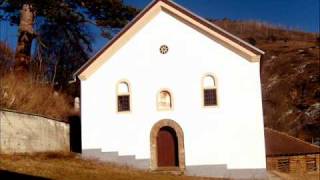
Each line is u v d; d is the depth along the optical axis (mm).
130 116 30234
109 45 30906
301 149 42094
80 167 25969
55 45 43562
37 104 30641
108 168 27406
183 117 29703
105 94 30656
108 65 30922
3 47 37938
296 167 41375
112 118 30391
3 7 36000
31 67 36781
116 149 30047
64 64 43812
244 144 28828
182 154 29281
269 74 88312
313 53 94625
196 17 30094
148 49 30688
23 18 35969
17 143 26891
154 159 29578
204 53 30078
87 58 43781
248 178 28469
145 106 30219
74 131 33406
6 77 31188
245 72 29438
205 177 28359
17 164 23500
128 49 30875
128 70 30688
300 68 86438
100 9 37406
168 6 30594
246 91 29266
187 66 30156
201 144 29250
